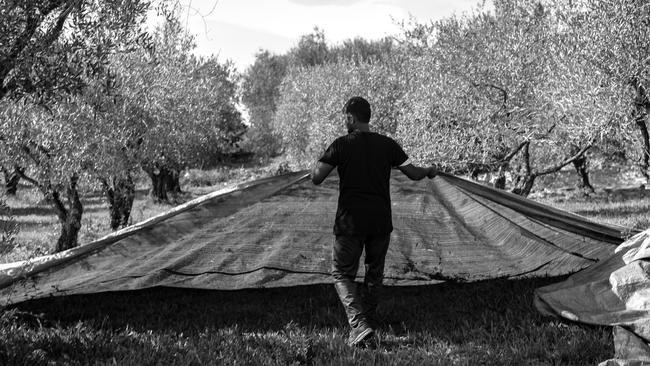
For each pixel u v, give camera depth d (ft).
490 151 59.98
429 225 26.08
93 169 46.98
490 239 26.23
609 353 16.74
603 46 48.98
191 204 24.50
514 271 26.37
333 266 19.27
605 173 117.80
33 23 20.08
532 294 23.18
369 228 18.81
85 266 22.99
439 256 26.11
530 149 69.67
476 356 16.93
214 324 21.22
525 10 62.28
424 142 59.72
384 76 97.25
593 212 65.77
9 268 22.25
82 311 22.86
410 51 68.69
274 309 23.30
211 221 24.68
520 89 58.70
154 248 23.89
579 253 26.35
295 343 17.85
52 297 24.20
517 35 60.39
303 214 25.36
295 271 25.32
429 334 19.30
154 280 24.23
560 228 25.86
